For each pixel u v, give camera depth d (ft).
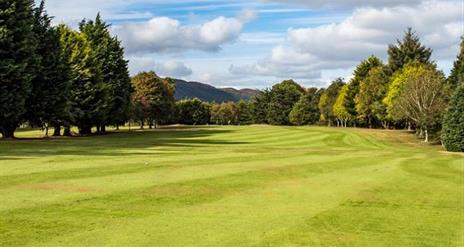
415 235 34.63
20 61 144.66
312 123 488.02
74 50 213.66
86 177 56.34
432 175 67.82
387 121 316.19
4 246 29.48
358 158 91.15
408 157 98.12
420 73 207.72
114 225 34.68
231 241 31.42
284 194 48.70
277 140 193.36
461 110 151.02
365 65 361.92
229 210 40.52
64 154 90.53
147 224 35.14
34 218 36.19
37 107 169.37
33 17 166.20
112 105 238.27
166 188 49.85
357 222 37.81
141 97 337.93
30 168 64.54
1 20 139.23
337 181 58.75
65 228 33.65
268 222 36.68
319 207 42.83
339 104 377.30
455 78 225.56
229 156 88.94
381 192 51.72
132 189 48.70
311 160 83.97
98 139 175.42
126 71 255.50
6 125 165.68
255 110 551.18
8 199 42.75
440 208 44.50
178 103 510.17
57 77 173.47
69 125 206.28
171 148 119.44
